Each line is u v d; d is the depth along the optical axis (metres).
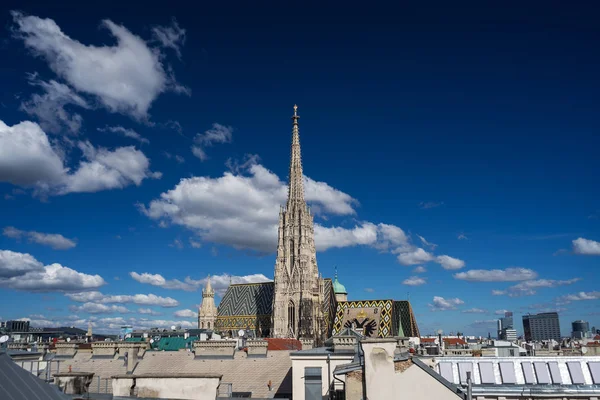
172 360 74.44
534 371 58.69
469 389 41.03
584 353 117.88
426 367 40.81
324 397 50.38
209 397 38.34
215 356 73.00
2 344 86.19
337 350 52.81
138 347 77.00
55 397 28.73
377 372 39.78
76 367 76.12
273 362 69.75
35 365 51.72
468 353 120.06
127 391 38.66
